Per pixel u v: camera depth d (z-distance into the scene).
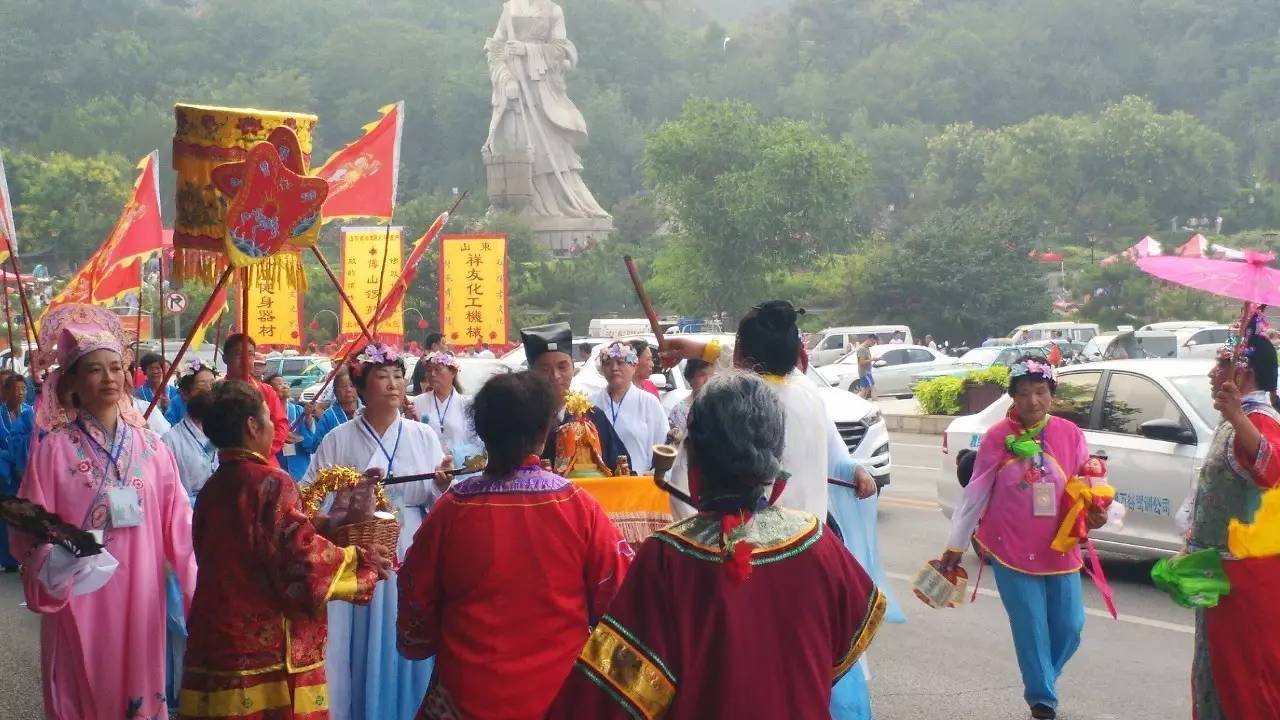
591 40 140.00
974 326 60.69
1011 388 6.44
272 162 5.87
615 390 7.05
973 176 104.25
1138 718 6.36
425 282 44.78
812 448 4.84
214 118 6.24
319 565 4.38
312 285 37.94
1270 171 109.25
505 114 69.56
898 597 9.30
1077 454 6.37
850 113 128.25
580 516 4.05
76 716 5.14
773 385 4.87
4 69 116.38
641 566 2.99
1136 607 8.80
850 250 63.75
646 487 5.62
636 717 2.88
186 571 5.41
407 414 7.52
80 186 71.06
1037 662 6.24
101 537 5.02
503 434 4.03
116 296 9.76
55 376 5.24
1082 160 95.62
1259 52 123.81
